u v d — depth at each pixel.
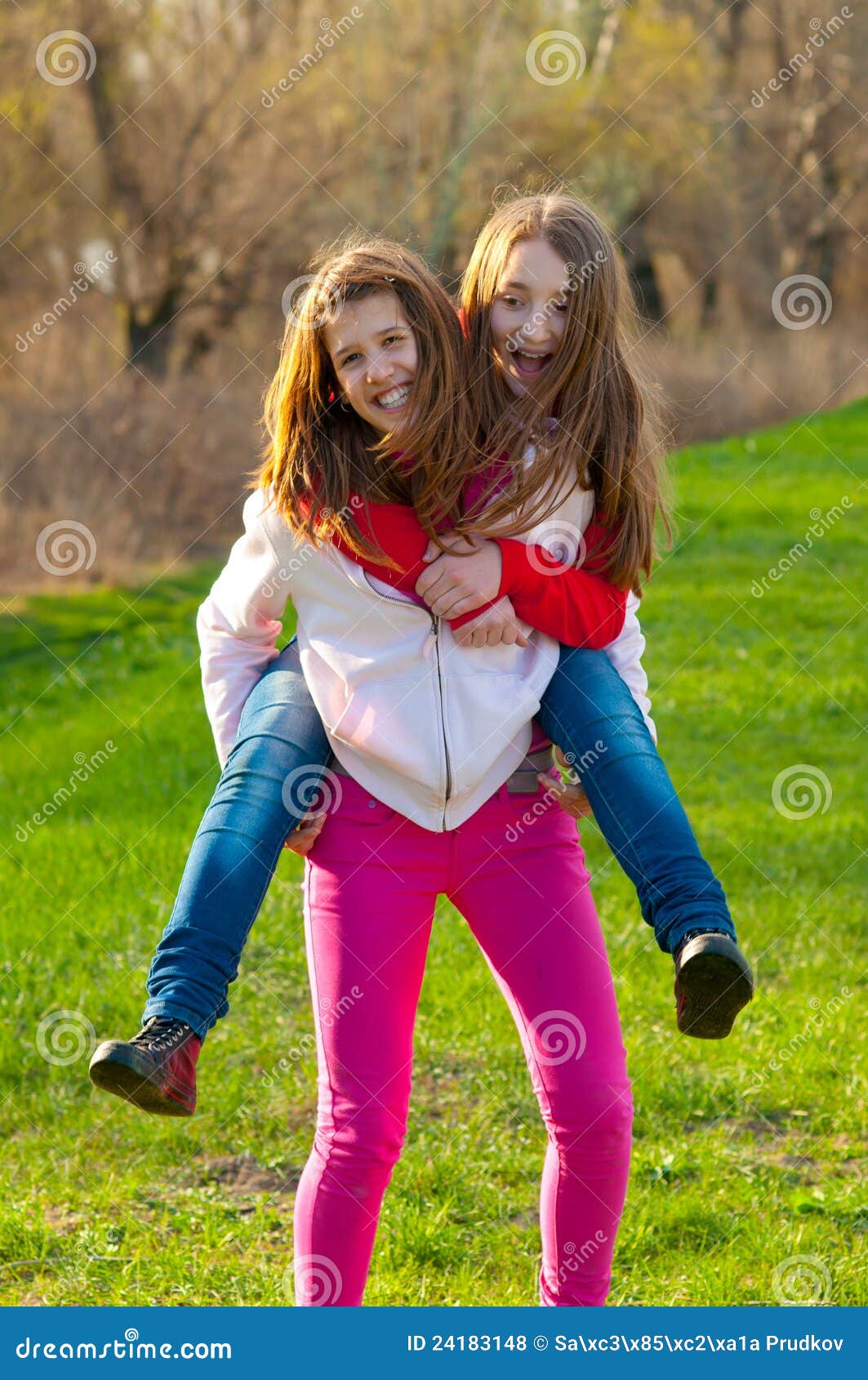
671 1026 4.09
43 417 12.05
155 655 8.98
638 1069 3.79
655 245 22.75
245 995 4.35
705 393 15.62
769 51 23.05
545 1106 2.28
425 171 17.66
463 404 2.32
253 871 2.22
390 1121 2.23
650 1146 3.45
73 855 5.52
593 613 2.38
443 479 2.29
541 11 19.23
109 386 13.25
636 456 2.43
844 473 12.96
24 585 10.62
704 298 22.86
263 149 16.77
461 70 17.67
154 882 5.23
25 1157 3.46
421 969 2.33
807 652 8.55
